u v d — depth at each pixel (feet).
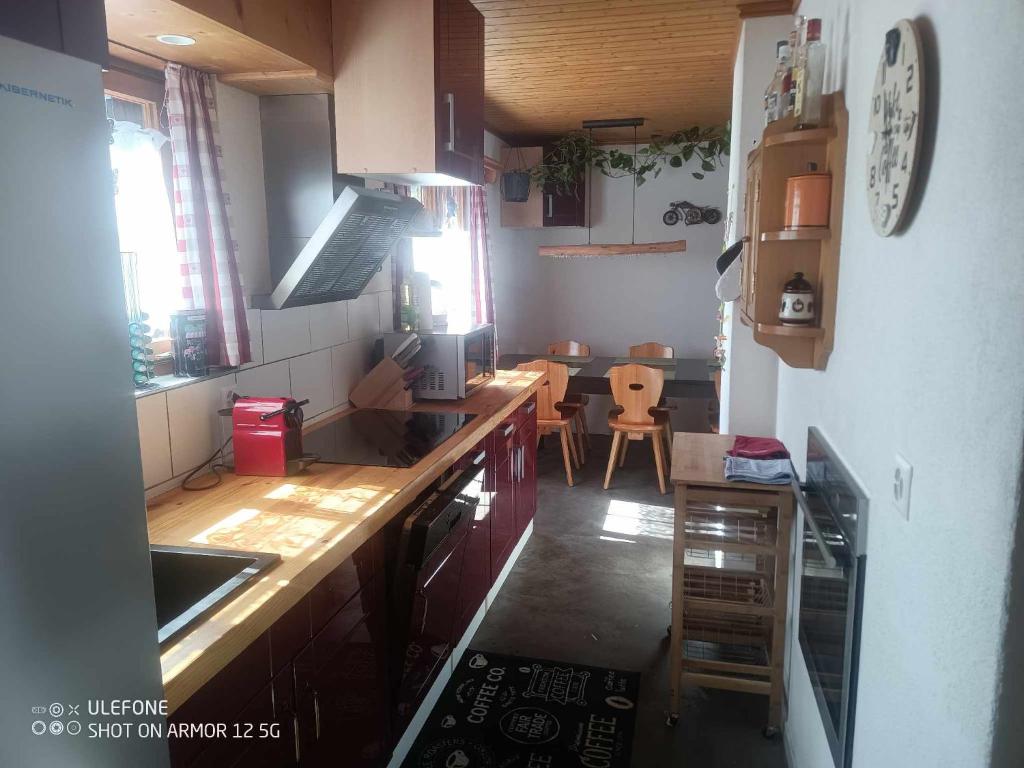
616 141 18.13
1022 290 2.39
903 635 3.55
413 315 10.48
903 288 3.72
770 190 6.09
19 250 2.10
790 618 7.14
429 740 7.20
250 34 5.61
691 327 18.76
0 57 2.02
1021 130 2.41
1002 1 2.55
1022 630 2.47
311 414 8.63
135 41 5.61
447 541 7.03
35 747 2.18
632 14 8.93
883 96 4.00
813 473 5.95
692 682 7.31
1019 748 2.53
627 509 13.75
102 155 2.42
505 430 9.87
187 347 6.47
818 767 5.52
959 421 2.91
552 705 7.75
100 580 2.45
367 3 7.09
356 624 5.61
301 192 7.63
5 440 2.06
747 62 8.66
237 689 4.05
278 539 5.11
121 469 2.54
